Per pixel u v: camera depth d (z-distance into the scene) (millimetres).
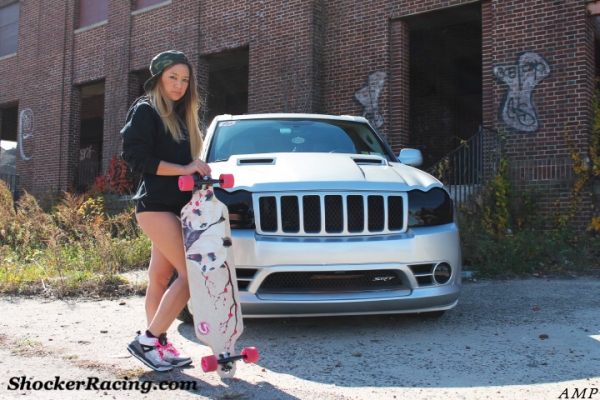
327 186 3869
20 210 9297
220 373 2830
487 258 6961
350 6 11398
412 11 10641
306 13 11570
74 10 16609
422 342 3748
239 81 16766
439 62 13562
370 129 5695
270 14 12164
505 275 6590
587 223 8664
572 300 5113
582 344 3631
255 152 4969
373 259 3764
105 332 4145
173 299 3016
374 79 11016
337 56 11508
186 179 2744
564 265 7090
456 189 8719
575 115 8883
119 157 14906
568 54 8984
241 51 13125
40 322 4484
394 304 3807
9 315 4758
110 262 6957
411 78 13953
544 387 2865
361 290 3807
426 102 13766
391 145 10789
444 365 3240
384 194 3939
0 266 7016
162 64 2965
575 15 8945
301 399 2725
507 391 2812
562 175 8875
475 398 2725
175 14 14070
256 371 3170
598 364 3223
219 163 4520
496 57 9625
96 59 15906
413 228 3980
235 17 12914
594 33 9398
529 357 3367
